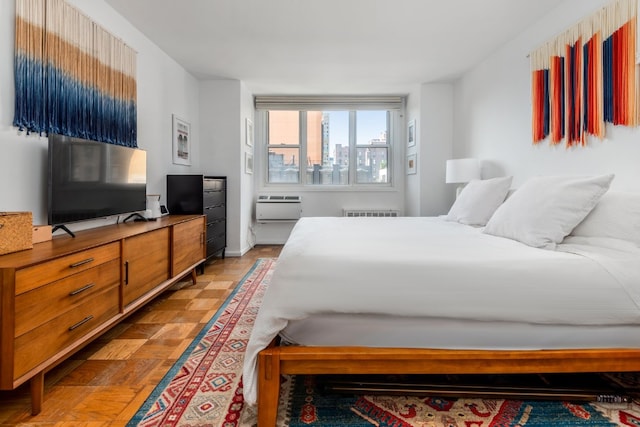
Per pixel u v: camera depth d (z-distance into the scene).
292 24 2.97
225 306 2.59
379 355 1.26
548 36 2.75
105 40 2.57
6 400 1.42
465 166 3.55
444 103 4.61
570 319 1.28
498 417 1.31
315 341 1.33
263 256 4.52
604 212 1.69
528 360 1.29
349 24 2.96
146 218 2.93
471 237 1.92
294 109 5.20
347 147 5.49
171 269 2.66
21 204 1.93
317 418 1.31
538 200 1.78
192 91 4.29
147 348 1.90
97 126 2.50
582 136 2.33
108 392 1.48
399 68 4.02
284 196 5.29
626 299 1.29
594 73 2.21
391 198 5.40
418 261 1.33
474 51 3.53
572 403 1.39
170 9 2.73
